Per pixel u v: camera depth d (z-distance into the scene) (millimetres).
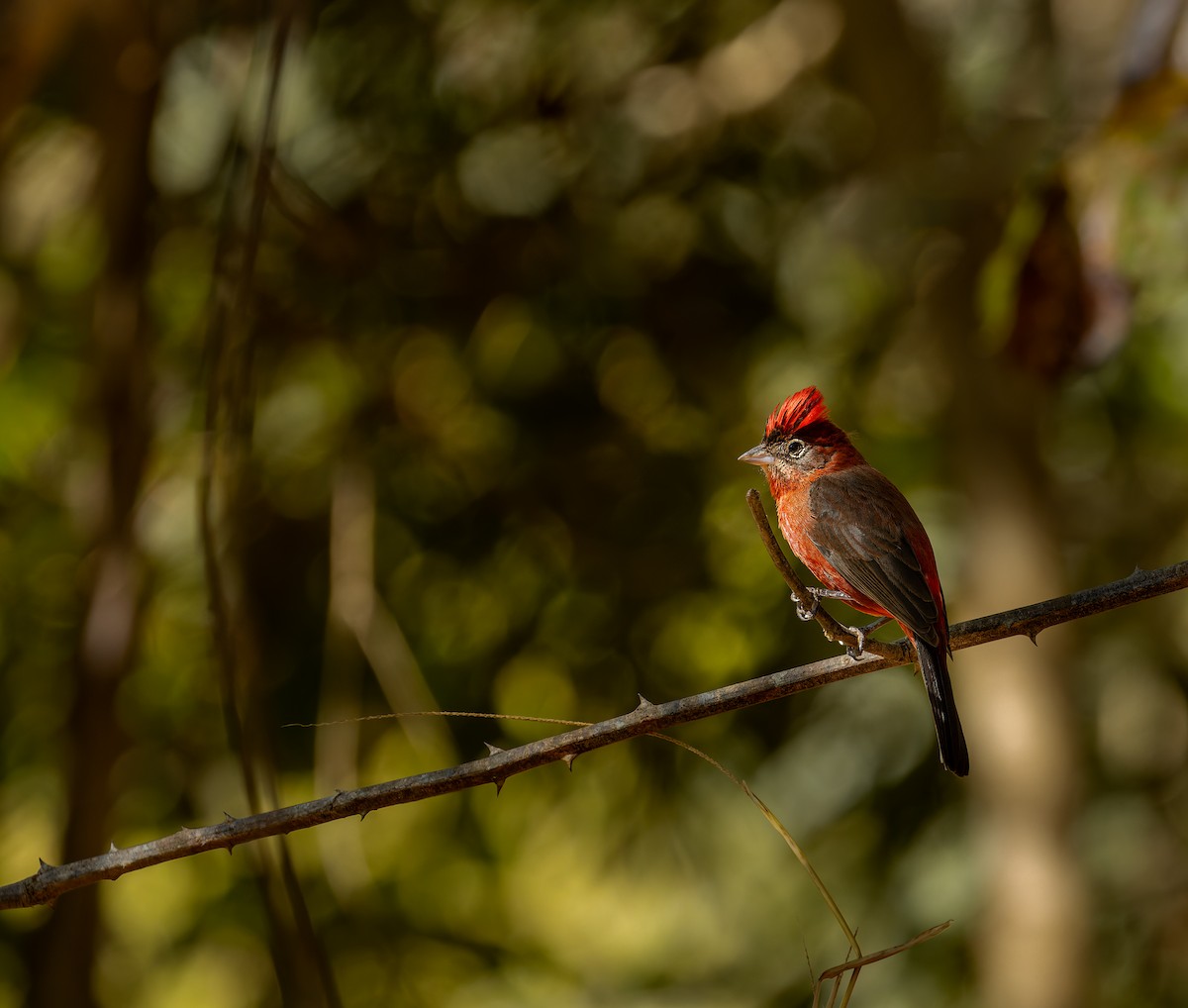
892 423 12953
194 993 13633
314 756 12266
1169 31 8273
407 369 12695
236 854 12438
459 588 12797
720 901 12945
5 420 12344
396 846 12891
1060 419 12367
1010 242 9008
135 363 10602
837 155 13148
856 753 12406
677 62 13656
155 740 12633
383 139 12539
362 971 12344
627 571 12695
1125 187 8531
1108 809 12625
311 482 12734
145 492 10969
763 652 12391
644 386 13055
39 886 5645
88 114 11078
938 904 11961
